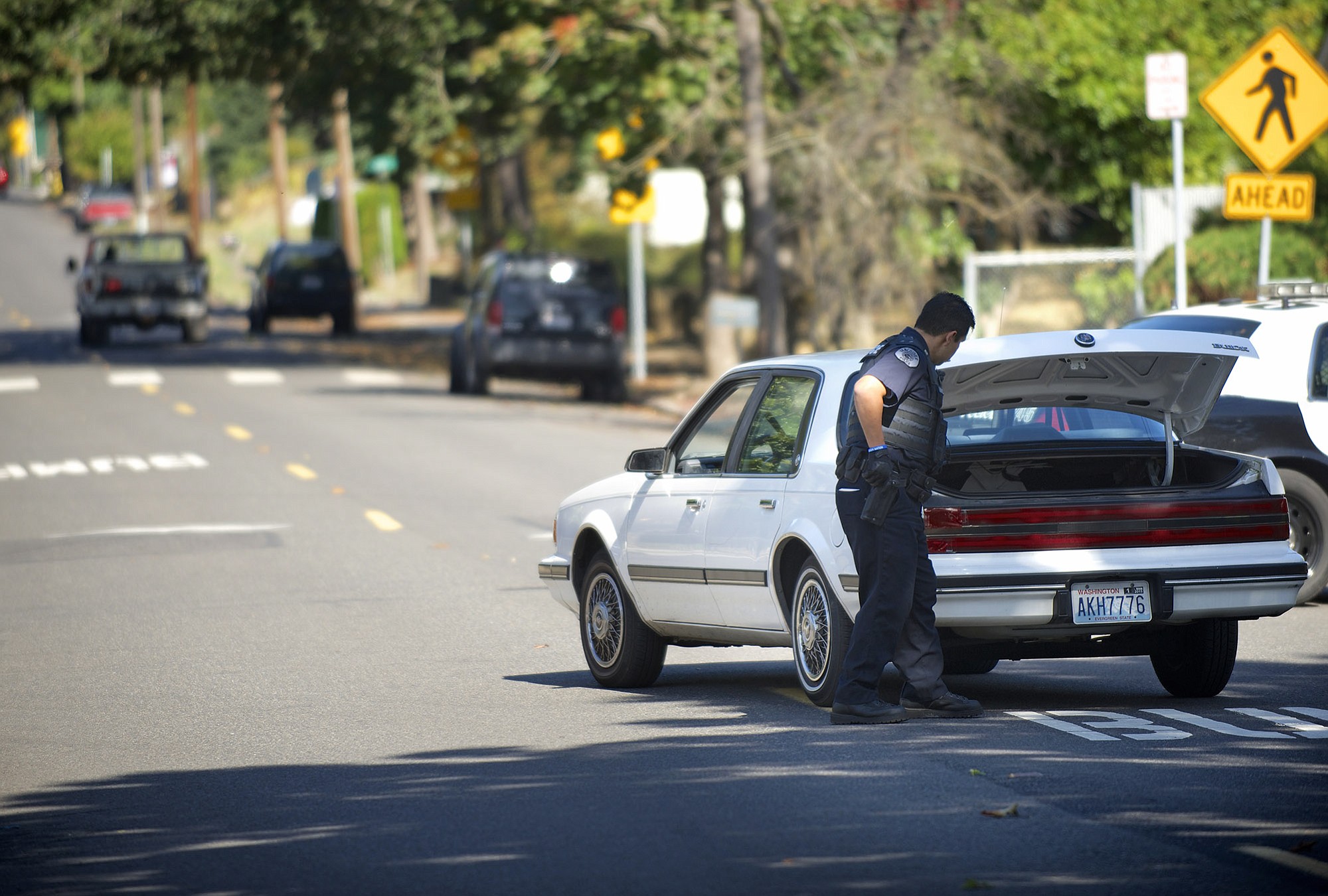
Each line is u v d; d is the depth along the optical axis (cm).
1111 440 3484
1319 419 4531
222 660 4106
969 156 9206
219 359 14050
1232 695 3469
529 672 3925
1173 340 3138
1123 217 10119
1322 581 4541
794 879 2256
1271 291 4822
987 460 3425
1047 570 3112
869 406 3031
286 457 8225
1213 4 9806
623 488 3766
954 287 9506
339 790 2845
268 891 2292
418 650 4191
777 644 3494
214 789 2894
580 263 10794
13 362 13688
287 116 16212
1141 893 2166
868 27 10219
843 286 9375
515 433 9069
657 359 14200
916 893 2183
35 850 2545
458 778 2902
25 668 4084
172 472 7800
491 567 5409
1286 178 5938
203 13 12312
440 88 12938
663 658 3731
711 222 12900
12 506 6950
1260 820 2491
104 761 3144
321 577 5272
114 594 5091
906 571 3098
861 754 2958
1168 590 3155
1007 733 3106
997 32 9444
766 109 9981
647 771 2898
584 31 10556
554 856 2397
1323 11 10131
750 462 3472
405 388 11819
